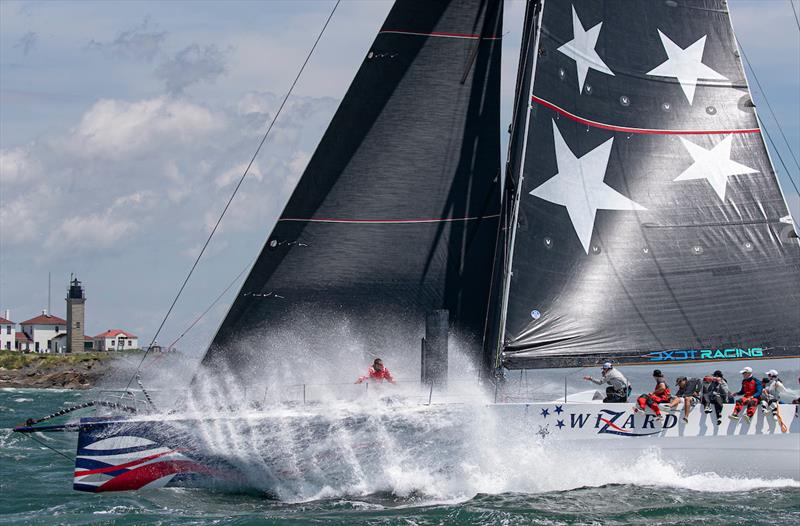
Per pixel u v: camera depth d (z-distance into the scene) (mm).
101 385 63781
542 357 65125
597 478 62312
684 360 68000
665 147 70500
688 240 69625
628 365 67000
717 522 55125
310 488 61344
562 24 68125
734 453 63969
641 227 68938
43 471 77438
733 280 69875
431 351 63156
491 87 69875
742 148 71938
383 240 67125
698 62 72250
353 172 66875
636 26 71000
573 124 67938
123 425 60875
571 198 67375
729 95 72438
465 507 57094
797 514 57062
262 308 64688
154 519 55188
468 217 68750
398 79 68188
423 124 68438
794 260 70938
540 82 66750
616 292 67438
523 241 65500
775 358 69688
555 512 56250
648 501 59344
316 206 66062
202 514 56531
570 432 61781
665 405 63094
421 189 68062
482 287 68500
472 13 69625
